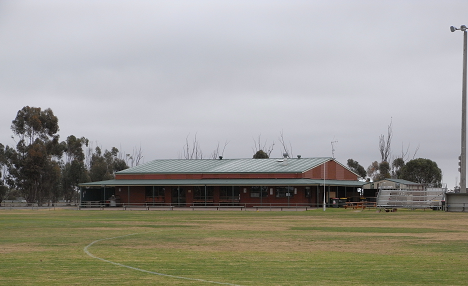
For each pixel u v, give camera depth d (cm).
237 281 1530
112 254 2145
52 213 6350
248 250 2277
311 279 1562
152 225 3897
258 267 1788
